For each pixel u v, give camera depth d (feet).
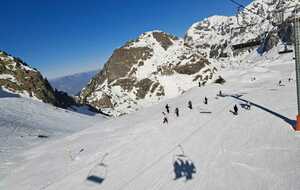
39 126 221.66
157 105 250.16
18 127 198.49
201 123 149.59
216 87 322.14
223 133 128.57
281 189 76.38
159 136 132.05
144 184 84.69
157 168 94.99
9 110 251.80
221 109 181.37
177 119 163.53
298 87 124.47
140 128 152.35
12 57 447.01
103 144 130.00
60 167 107.14
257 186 79.25
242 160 96.99
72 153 122.93
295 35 122.72
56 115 279.49
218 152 105.50
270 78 396.57
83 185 88.74
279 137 117.50
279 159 95.55
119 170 97.04
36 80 425.28
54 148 137.90
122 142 128.98
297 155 96.99
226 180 83.71
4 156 129.49
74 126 252.62
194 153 106.22
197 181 84.07
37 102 312.91
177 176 87.92
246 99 215.10
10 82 401.49
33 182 95.45
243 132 127.95
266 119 146.61
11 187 93.50
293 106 171.42
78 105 477.36
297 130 123.44
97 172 96.99
